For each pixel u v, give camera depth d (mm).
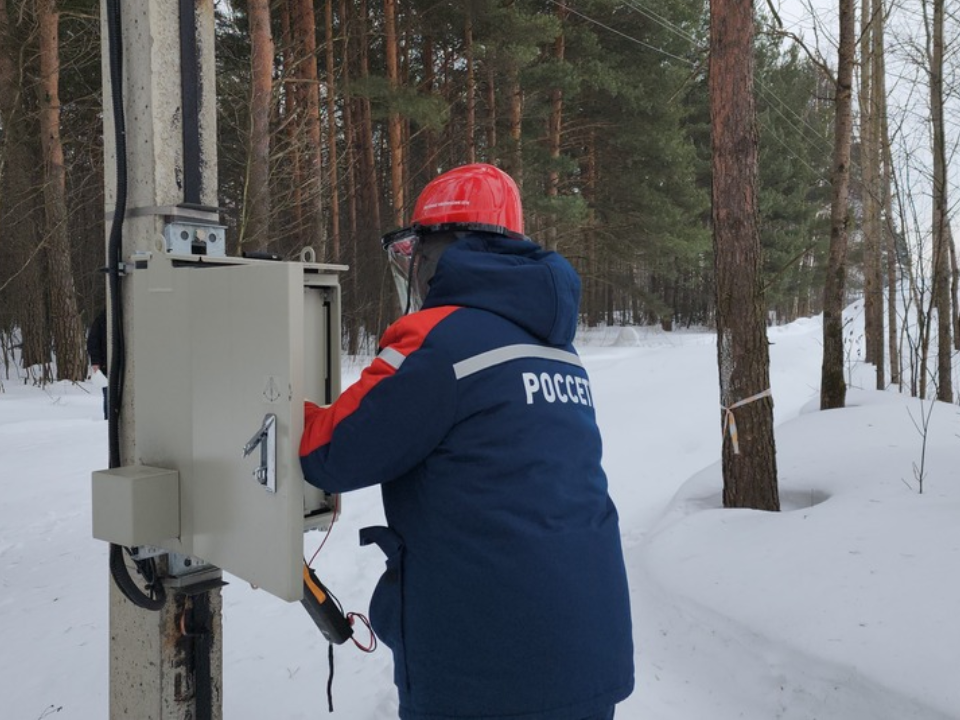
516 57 18344
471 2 18062
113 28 1758
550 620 1465
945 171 8852
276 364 1457
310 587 1673
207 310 1592
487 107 21906
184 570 1783
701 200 26344
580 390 1723
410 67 23797
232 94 13023
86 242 23219
